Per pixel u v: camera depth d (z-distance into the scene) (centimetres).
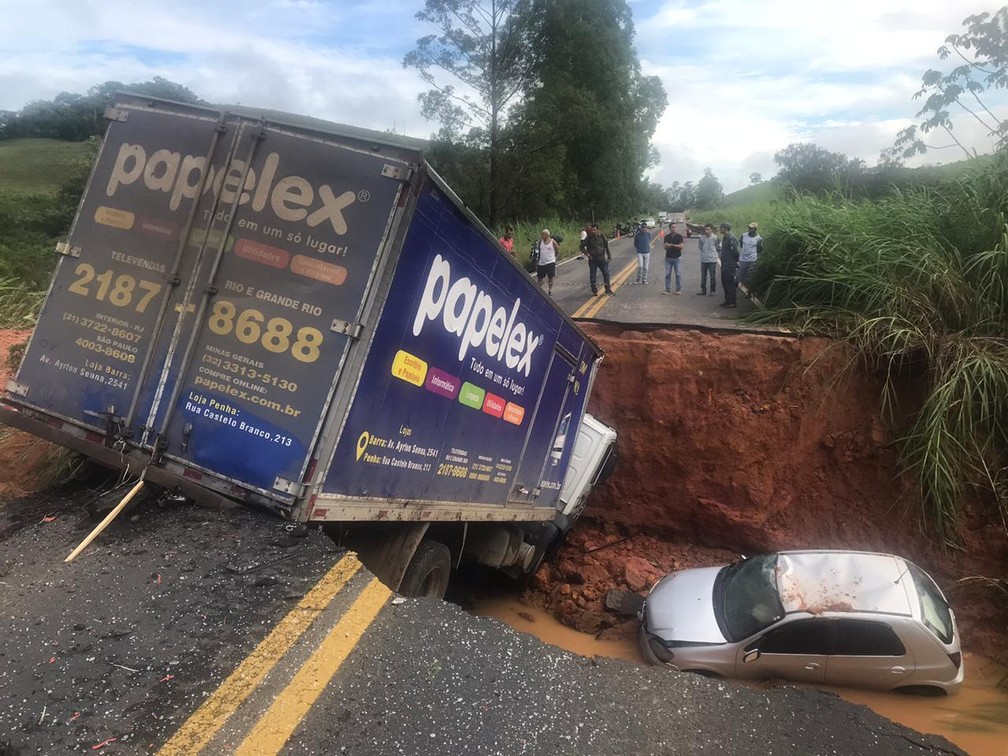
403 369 498
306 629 391
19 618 387
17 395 507
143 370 475
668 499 1182
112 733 310
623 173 5597
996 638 855
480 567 1009
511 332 652
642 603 948
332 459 453
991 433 930
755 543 1120
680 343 1195
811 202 1351
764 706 396
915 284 1034
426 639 405
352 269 450
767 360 1127
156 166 492
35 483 597
